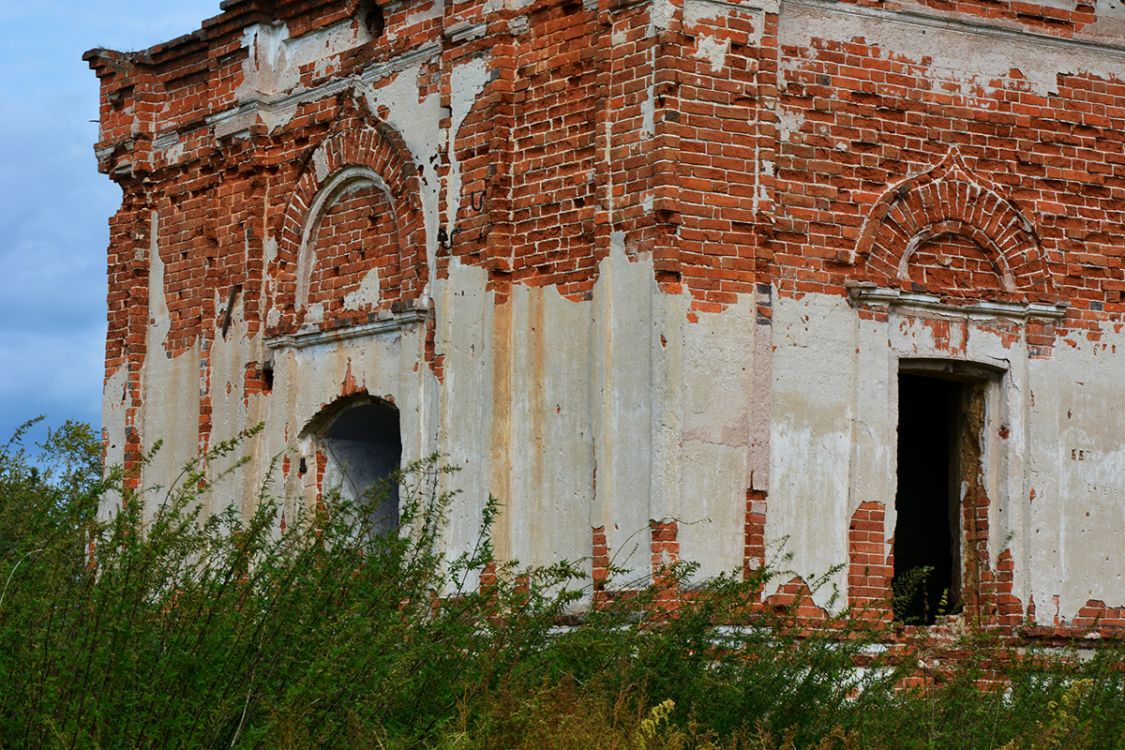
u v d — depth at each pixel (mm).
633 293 14383
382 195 17406
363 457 18422
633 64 14602
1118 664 12484
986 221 15719
